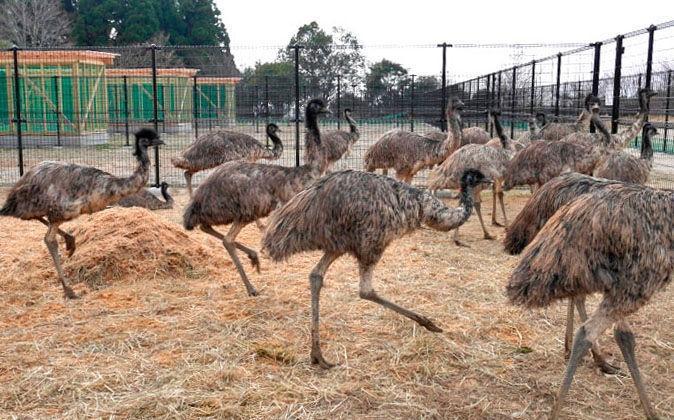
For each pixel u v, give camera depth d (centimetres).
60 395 456
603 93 1594
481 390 471
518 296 413
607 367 496
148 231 750
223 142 1130
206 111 3061
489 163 938
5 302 647
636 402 455
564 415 436
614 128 1255
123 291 675
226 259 779
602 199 404
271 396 455
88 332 566
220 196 645
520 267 420
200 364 505
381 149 1119
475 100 2248
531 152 923
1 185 1444
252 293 666
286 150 2078
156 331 570
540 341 554
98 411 432
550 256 404
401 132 1123
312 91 2589
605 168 988
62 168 664
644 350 539
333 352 529
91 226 780
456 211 534
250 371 494
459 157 935
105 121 2248
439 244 897
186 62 4162
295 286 695
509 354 530
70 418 425
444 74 1445
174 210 1143
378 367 504
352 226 494
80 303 644
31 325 585
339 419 429
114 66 3738
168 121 2661
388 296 666
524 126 1978
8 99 2328
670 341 555
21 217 660
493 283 710
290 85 2767
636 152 1800
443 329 575
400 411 440
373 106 2469
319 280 509
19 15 3869
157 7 4606
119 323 588
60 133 2322
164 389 461
